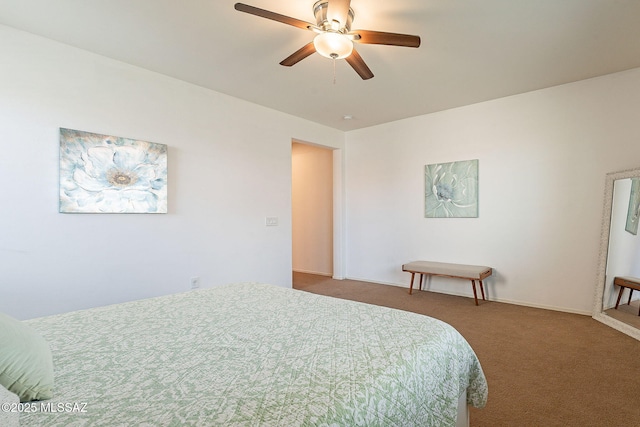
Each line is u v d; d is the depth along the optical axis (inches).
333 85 131.4
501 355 94.5
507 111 147.5
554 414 67.0
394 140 186.1
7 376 30.4
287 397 32.6
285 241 167.6
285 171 168.6
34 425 27.9
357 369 38.5
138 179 112.7
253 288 80.8
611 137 124.2
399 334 49.7
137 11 82.1
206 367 39.3
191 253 130.0
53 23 87.4
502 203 150.3
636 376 81.8
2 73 87.9
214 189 137.6
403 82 128.7
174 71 117.9
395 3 79.0
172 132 123.5
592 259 129.4
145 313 61.0
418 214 177.8
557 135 135.7
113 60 108.3
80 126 101.0
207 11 82.3
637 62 113.3
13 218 89.4
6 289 88.6
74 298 100.0
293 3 79.4
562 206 135.5
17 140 90.0
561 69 118.3
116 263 109.0
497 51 103.7
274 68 115.3
